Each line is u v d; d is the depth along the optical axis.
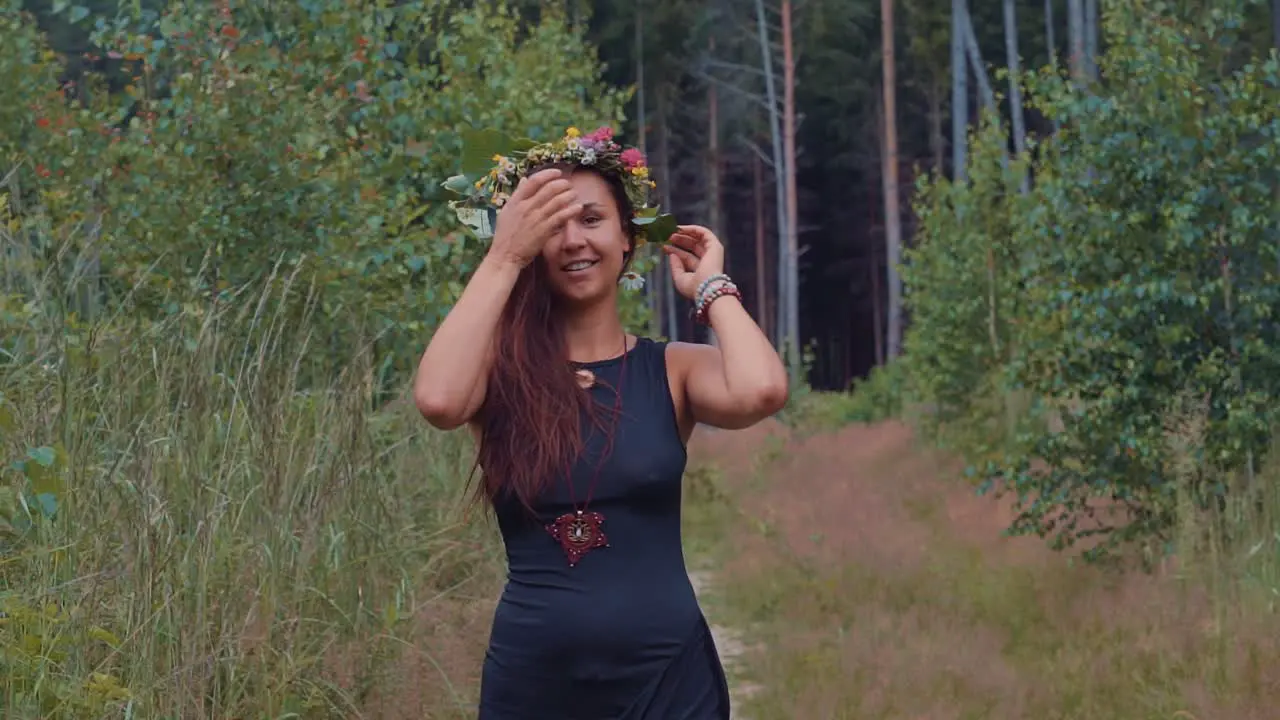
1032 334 8.84
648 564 2.64
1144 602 7.38
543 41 14.55
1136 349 8.04
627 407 2.67
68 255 5.62
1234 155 7.85
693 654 2.66
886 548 9.81
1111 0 8.69
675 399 2.74
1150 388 8.11
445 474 7.04
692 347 2.79
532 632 2.63
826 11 45.66
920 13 42.22
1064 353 8.37
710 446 19.22
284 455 4.70
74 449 4.27
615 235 2.74
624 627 2.60
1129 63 8.37
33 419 4.27
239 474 4.56
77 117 7.66
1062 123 8.62
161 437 4.36
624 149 2.79
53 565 4.02
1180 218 7.75
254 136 7.20
